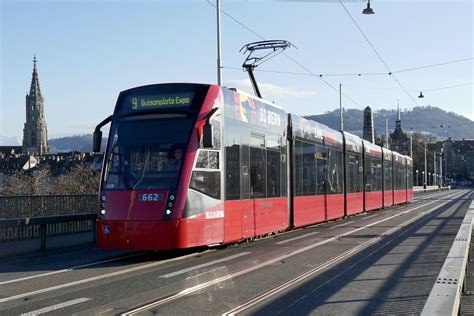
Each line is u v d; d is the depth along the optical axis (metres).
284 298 8.79
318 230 21.00
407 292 9.27
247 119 15.38
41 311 7.93
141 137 13.10
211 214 13.17
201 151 13.00
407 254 13.97
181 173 12.55
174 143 12.84
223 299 8.70
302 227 21.86
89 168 34.56
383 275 10.91
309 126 21.27
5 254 14.03
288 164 18.64
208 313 7.77
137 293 9.14
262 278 10.54
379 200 34.50
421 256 13.60
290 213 18.84
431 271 11.37
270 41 23.58
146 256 13.77
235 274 10.97
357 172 28.91
